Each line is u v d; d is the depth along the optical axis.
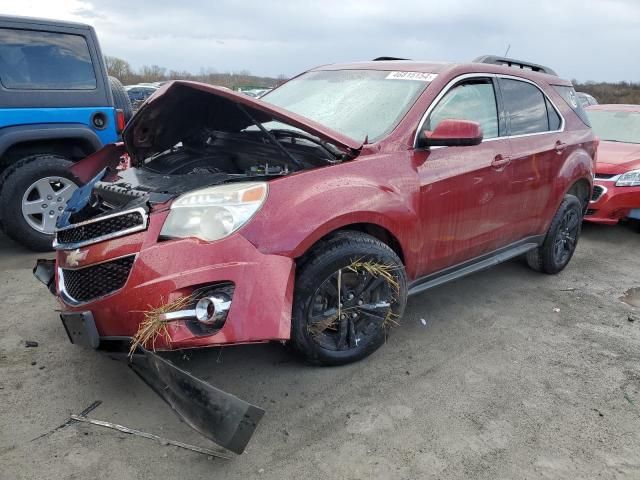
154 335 2.44
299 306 2.82
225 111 3.46
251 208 2.61
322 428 2.67
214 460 2.42
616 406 2.98
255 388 2.95
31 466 2.34
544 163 4.33
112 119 5.59
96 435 2.54
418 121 3.37
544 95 4.60
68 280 2.89
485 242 3.96
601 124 8.00
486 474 2.42
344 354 3.12
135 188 3.01
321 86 4.06
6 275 4.52
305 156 3.21
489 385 3.12
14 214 4.94
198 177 2.99
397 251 3.26
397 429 2.69
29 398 2.80
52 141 5.34
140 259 2.54
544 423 2.80
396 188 3.12
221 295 2.46
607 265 5.57
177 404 2.42
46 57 5.16
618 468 2.50
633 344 3.74
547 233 4.74
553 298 4.52
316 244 2.87
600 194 6.49
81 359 3.19
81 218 3.03
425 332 3.74
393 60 4.27
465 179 3.54
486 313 4.12
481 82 3.95
